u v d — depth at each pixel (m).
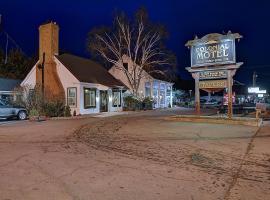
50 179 6.62
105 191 5.85
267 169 7.60
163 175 7.01
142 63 37.84
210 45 19.77
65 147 10.69
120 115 27.92
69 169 7.52
